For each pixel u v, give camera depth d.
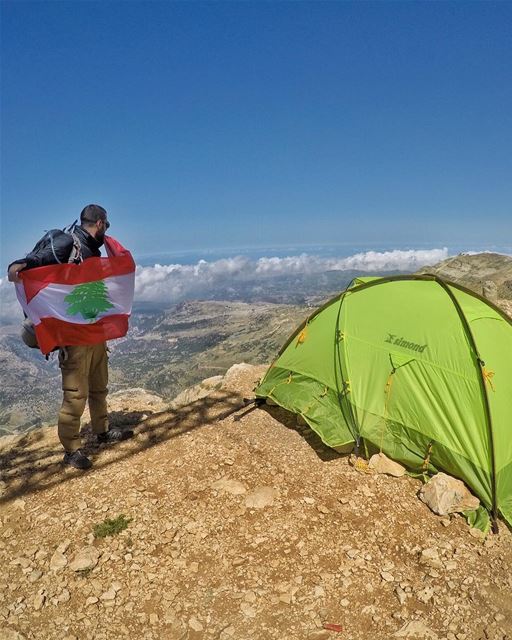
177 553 2.50
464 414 3.11
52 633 2.02
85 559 2.41
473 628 2.08
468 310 3.39
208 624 2.09
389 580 2.35
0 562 2.43
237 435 3.70
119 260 3.31
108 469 3.28
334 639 2.02
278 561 2.46
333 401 3.65
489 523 2.77
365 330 3.66
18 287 3.05
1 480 3.18
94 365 3.40
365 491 3.04
